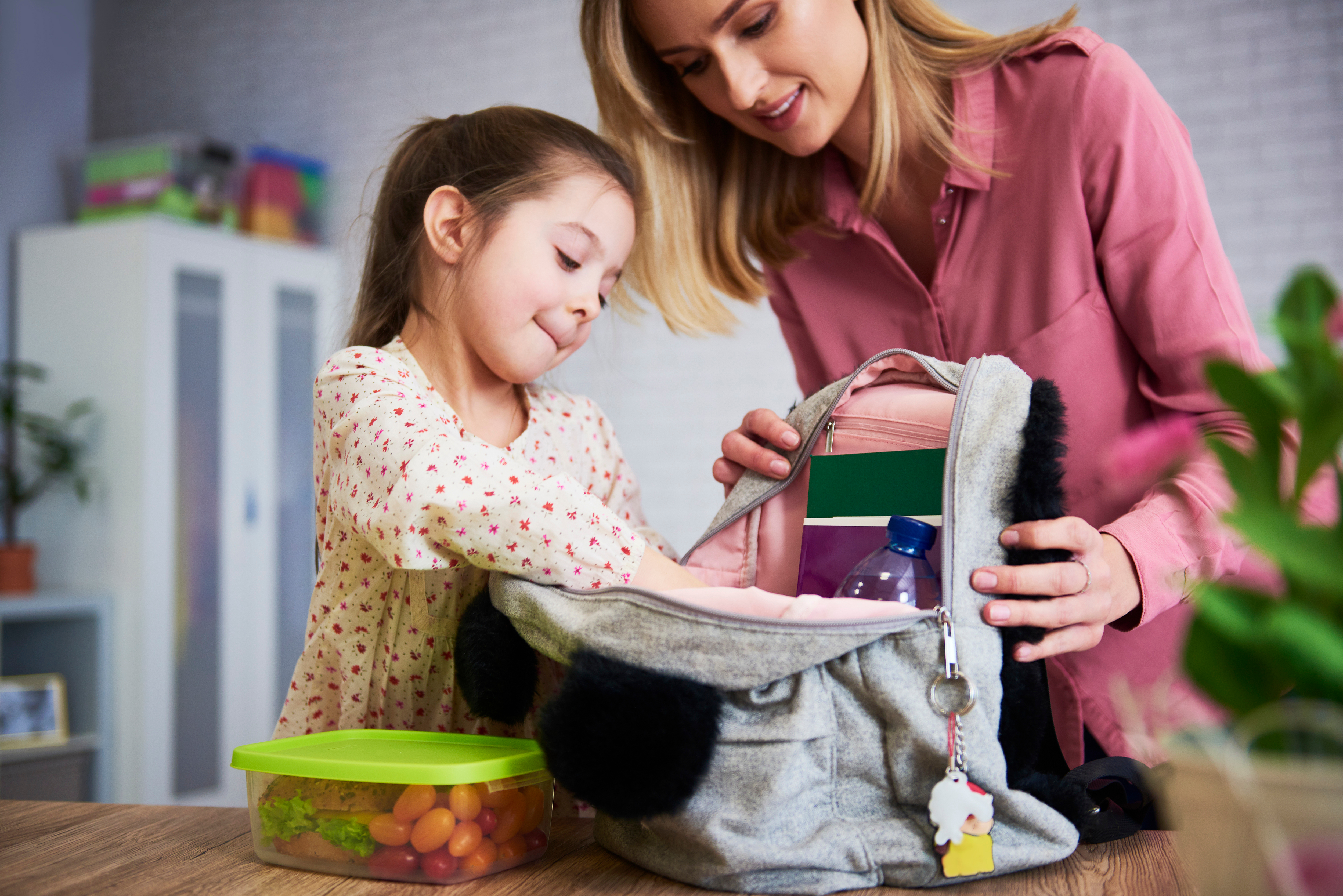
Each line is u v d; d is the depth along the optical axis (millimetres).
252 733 3299
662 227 1198
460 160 902
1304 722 379
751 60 975
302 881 642
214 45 4035
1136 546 751
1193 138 3061
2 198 3490
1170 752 417
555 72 3693
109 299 3131
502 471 710
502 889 623
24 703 2820
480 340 861
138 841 740
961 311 1063
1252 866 378
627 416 3547
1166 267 914
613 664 607
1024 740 655
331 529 834
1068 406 972
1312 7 2973
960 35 1039
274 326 3418
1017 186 1008
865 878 610
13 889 626
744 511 822
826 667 620
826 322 1183
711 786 604
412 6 3855
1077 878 624
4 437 3248
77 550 3133
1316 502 562
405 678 863
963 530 648
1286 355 418
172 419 3131
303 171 3688
